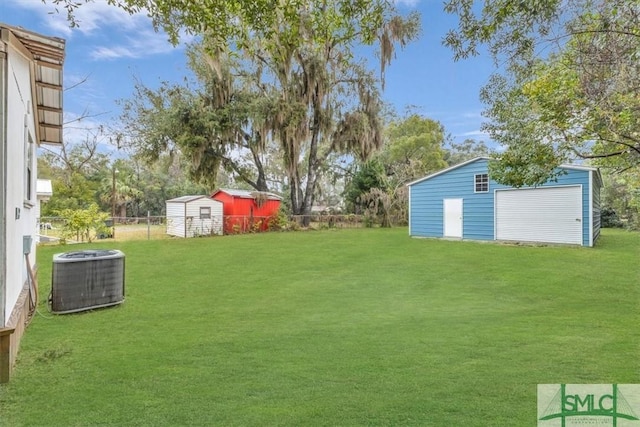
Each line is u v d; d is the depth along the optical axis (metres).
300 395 2.42
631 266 7.75
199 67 16.91
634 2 2.96
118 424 2.10
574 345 3.29
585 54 3.51
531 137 5.08
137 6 3.03
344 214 22.16
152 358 3.12
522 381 2.58
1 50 2.86
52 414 2.22
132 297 5.49
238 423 2.08
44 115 5.05
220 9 3.02
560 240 11.27
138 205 33.12
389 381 2.62
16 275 3.55
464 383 2.56
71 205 21.11
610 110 3.58
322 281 6.68
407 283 6.50
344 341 3.53
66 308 4.58
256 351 3.27
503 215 12.52
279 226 18.12
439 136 27.47
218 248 11.05
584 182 10.77
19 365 2.98
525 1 3.06
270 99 17.23
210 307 4.95
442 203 14.23
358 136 18.23
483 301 5.25
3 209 2.87
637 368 2.77
